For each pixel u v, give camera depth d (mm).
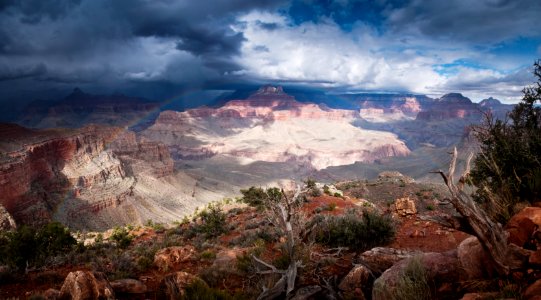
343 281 6953
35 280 10406
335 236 11078
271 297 6809
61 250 16719
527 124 8031
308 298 6594
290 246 7207
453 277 5188
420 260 5719
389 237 10852
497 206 6188
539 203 5523
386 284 5512
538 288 3633
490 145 7828
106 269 11953
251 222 24328
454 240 10492
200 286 7215
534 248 4449
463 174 4898
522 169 6688
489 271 4762
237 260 10633
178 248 13633
